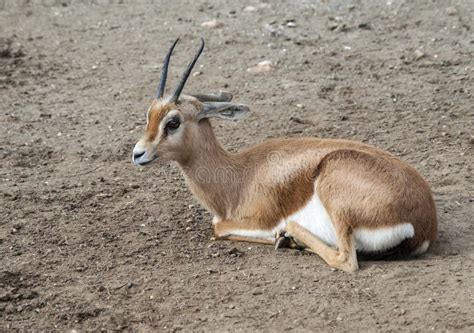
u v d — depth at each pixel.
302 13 35.25
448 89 27.86
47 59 32.00
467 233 18.64
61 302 16.31
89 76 30.47
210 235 19.27
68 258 18.14
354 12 34.97
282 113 26.73
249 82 29.31
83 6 37.44
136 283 16.94
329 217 17.33
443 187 21.33
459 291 15.80
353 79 29.22
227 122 26.38
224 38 33.38
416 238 17.03
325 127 25.53
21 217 20.25
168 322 15.49
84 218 20.16
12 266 17.77
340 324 15.04
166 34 34.06
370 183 16.80
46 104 28.11
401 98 27.48
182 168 18.89
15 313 15.99
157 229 19.50
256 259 17.80
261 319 15.38
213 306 15.93
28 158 24.03
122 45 33.22
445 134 24.62
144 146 18.08
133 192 21.73
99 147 24.75
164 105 18.25
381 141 24.41
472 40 31.45
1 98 28.55
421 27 33.06
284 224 18.20
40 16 36.34
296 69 30.31
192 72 30.34
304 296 16.03
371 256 17.34
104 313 15.89
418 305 15.42
